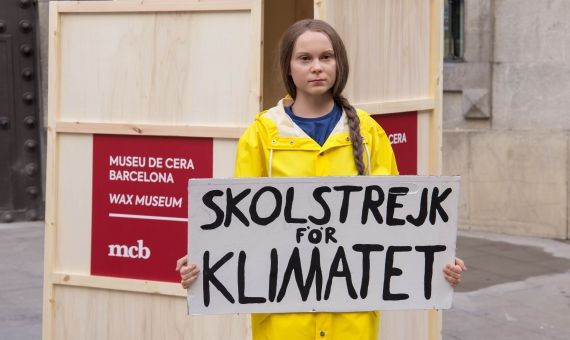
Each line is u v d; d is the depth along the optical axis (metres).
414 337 4.66
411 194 3.12
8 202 10.62
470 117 10.50
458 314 7.00
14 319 6.75
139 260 4.34
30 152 10.68
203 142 4.18
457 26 10.71
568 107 9.95
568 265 8.63
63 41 4.39
